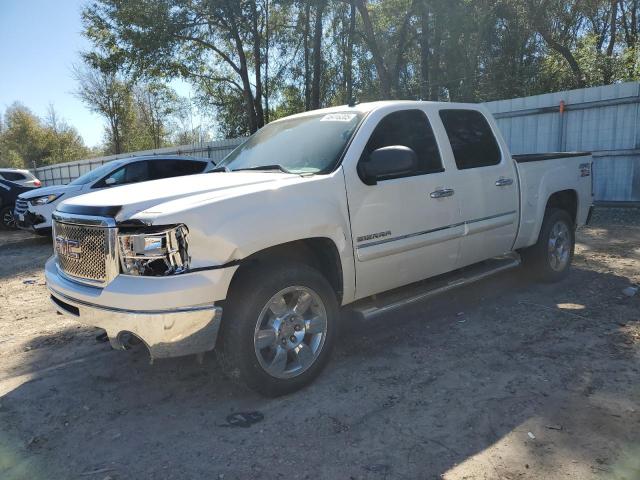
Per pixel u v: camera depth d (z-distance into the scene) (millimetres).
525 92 21641
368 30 20656
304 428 3146
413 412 3277
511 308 5188
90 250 3365
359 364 4031
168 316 3049
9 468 2883
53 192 10953
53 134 63344
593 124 11859
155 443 3072
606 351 4051
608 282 5926
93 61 24875
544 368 3805
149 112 49750
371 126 4145
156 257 3088
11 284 7621
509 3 20344
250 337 3322
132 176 10914
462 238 4672
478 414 3217
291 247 3779
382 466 2746
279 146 4492
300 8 21578
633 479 2553
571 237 6098
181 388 3785
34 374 4184
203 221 3146
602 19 25828
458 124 4895
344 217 3771
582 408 3225
